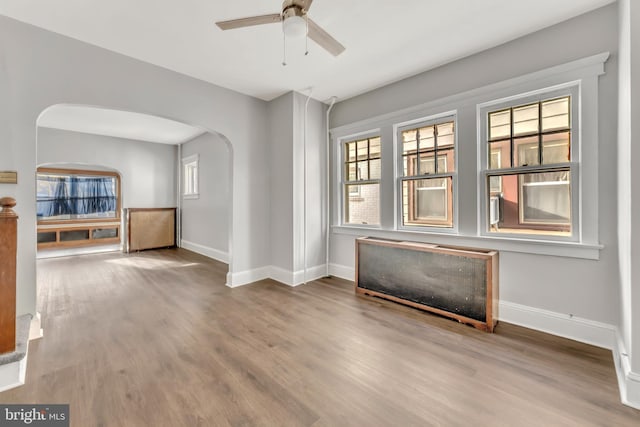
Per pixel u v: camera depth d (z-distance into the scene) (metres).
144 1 2.06
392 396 1.63
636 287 1.53
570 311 2.31
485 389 1.68
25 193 2.27
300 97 3.83
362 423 1.43
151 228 6.51
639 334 1.53
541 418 1.46
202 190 6.02
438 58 2.88
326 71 3.18
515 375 1.82
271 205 4.09
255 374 1.83
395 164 3.46
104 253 6.08
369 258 3.33
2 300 1.69
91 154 5.81
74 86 2.51
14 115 2.23
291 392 1.66
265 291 3.52
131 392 1.64
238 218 3.78
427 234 3.14
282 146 3.88
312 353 2.09
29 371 1.83
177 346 2.18
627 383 1.55
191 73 3.21
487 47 2.68
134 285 3.77
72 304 3.05
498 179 2.73
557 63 2.32
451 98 2.91
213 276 4.24
